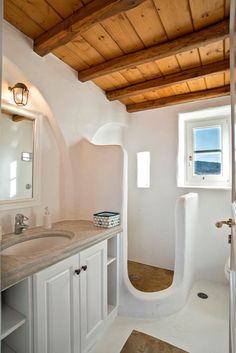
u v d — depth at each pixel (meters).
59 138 1.79
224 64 1.68
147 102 2.58
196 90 2.28
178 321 1.74
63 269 1.18
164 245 2.63
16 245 1.35
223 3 1.13
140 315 1.79
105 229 1.64
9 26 1.29
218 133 2.45
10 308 1.04
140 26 1.31
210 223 2.40
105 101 2.29
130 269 2.57
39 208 1.68
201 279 2.45
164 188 2.64
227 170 2.39
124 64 1.62
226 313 1.83
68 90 1.78
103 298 1.58
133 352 1.43
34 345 1.00
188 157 2.60
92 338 1.45
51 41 1.35
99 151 1.95
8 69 1.40
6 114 1.47
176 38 1.41
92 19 1.16
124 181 1.88
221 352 1.43
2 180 1.45
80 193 2.01
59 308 1.15
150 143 2.72
